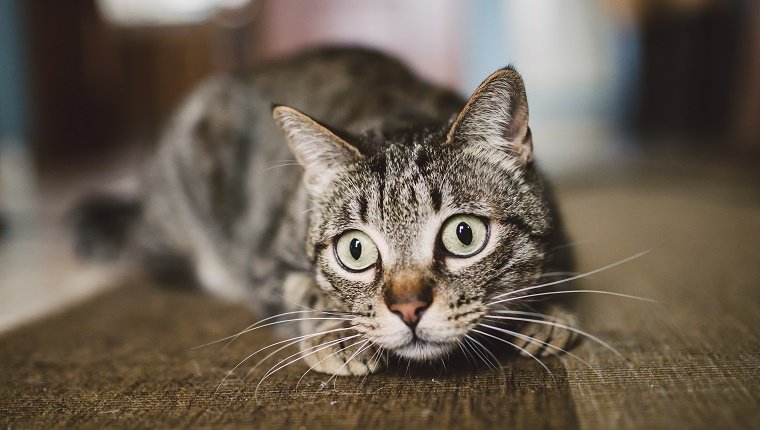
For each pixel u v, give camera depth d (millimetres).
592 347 294
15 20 1079
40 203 768
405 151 301
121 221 521
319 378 280
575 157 1030
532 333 290
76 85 1281
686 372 265
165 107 1528
